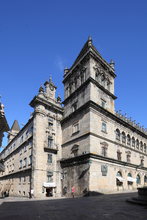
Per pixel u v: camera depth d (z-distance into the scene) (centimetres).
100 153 3409
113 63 4641
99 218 1107
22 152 4822
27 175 3994
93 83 3734
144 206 1558
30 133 4409
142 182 4503
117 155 3891
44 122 3959
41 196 3388
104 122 3747
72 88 4369
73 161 3544
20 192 4266
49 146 3906
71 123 3978
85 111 3588
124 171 3919
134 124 4897
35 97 3950
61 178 3809
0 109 1541
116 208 1470
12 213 1348
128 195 2725
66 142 3978
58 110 4325
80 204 1820
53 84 4472
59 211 1398
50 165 3747
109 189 3331
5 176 6203
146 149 5191
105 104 3959
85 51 4091
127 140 4416
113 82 4478
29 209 1547
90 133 3306
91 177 3041
